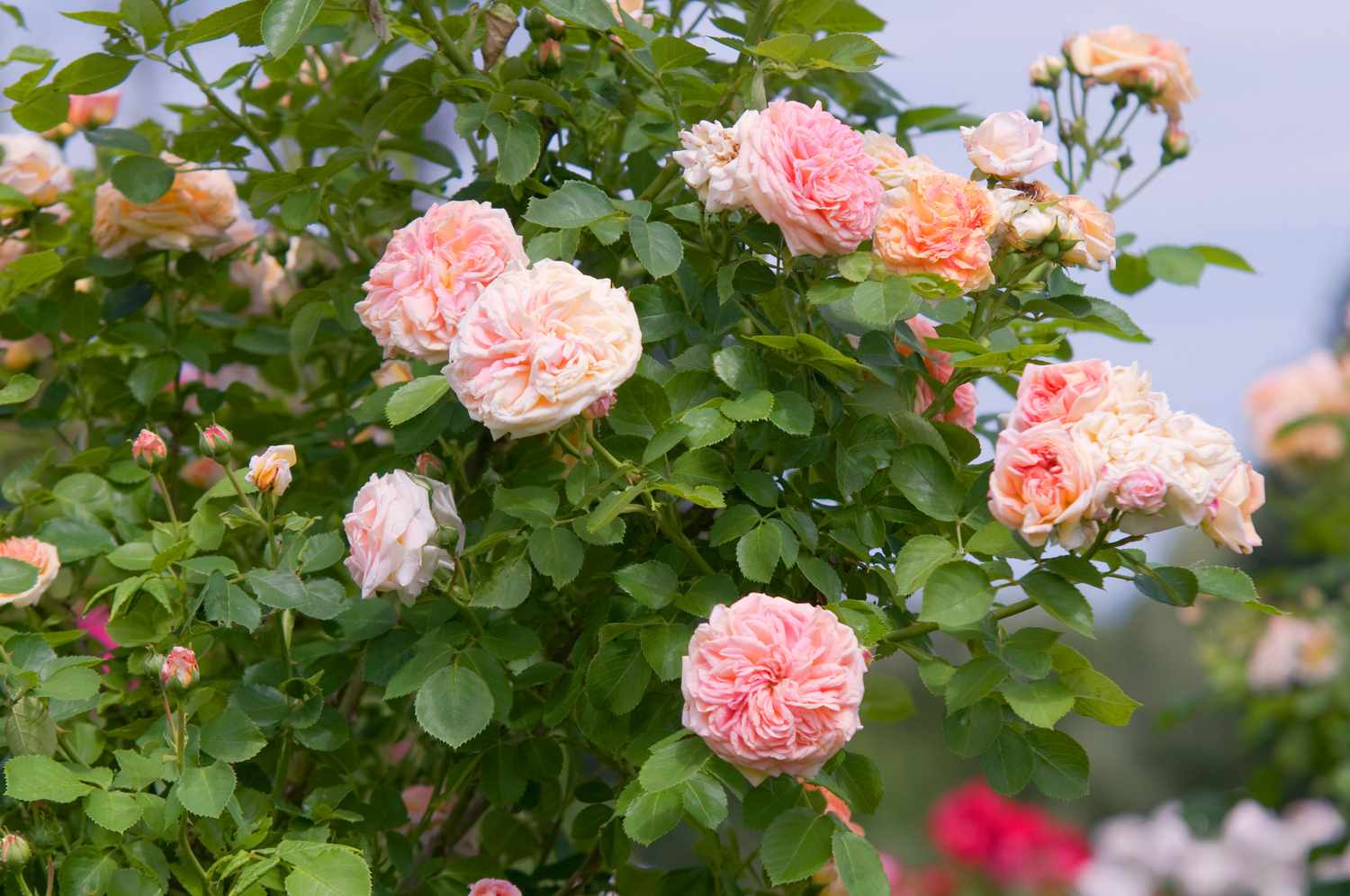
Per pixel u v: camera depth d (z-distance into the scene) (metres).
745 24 1.64
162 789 1.47
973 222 1.47
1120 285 1.78
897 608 1.54
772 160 1.44
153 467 1.52
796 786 1.43
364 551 1.44
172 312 1.77
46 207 1.76
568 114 1.61
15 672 1.44
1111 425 1.38
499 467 1.66
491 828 1.70
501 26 1.59
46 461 1.63
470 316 1.41
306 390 1.88
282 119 1.79
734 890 1.58
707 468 1.48
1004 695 1.42
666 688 1.51
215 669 1.72
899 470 1.46
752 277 1.53
